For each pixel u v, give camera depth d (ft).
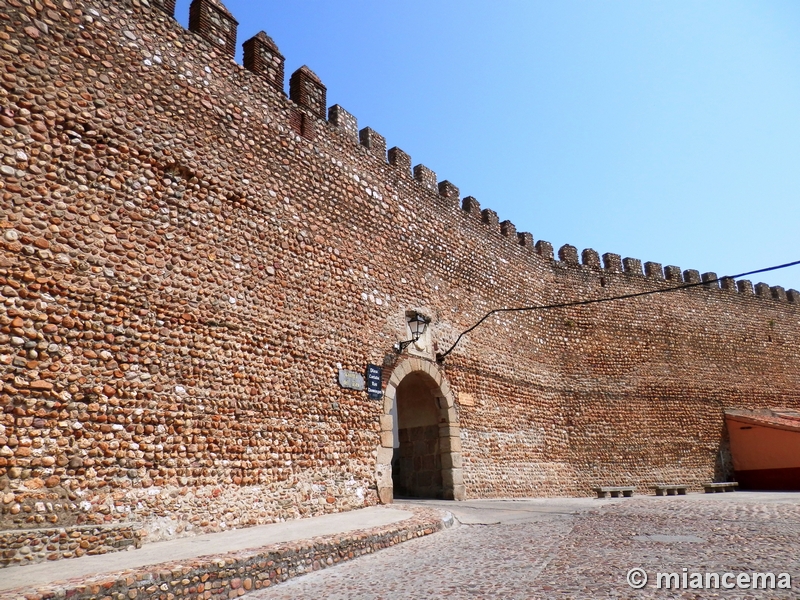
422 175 56.03
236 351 33.96
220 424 32.01
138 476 27.66
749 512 34.81
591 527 30.86
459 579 19.84
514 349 62.80
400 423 54.44
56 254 26.86
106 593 17.26
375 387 43.50
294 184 41.06
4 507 23.09
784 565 19.65
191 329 31.83
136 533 25.07
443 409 51.44
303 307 39.29
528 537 28.27
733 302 88.84
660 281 82.74
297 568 23.08
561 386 67.62
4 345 24.40
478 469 52.70
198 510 29.66
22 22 27.68
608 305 76.02
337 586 20.53
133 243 30.07
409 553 25.93
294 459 35.78
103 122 30.07
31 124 27.14
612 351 73.97
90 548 23.18
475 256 60.70
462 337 55.62
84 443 26.04
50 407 25.27
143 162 31.50
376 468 41.83
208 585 19.79
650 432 72.79
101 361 27.48
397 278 49.21
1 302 24.64
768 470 74.18
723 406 80.79
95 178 29.12
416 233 53.06
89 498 25.68
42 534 22.06
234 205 36.14
